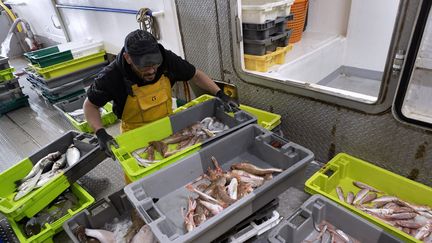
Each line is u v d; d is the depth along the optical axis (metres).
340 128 1.78
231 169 1.61
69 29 4.12
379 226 1.29
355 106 1.63
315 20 3.08
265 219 1.58
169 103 1.95
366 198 1.64
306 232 1.40
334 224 1.41
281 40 2.26
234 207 1.16
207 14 2.06
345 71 3.02
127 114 1.86
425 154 1.49
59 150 2.21
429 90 1.36
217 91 2.02
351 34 2.82
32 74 3.61
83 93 3.58
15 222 1.66
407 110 1.46
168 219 1.37
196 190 1.45
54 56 3.24
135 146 1.81
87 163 1.92
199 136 1.87
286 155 1.50
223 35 2.06
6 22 5.90
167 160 1.50
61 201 1.93
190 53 2.38
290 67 2.26
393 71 1.39
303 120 1.95
